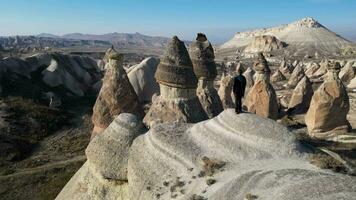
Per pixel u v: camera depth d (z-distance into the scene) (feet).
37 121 139.13
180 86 70.38
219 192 35.78
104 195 48.91
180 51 71.41
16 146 115.55
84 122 149.38
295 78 217.77
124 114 52.13
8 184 85.30
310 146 43.34
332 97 102.22
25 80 184.24
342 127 103.40
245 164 39.24
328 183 32.53
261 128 42.16
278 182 34.50
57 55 217.15
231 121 43.68
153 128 47.50
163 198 39.22
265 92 118.52
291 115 138.00
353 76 234.79
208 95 83.56
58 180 86.28
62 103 179.32
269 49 528.63
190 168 40.73
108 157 48.73
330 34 588.09
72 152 113.39
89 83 218.38
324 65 251.80
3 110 141.28
